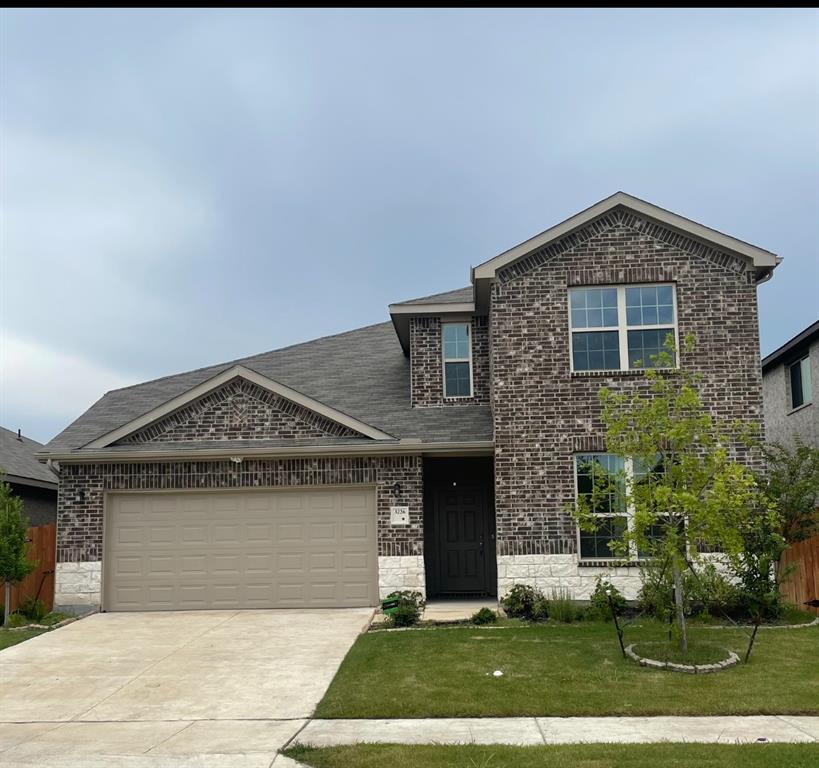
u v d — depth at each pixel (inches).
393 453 644.1
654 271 634.8
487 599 682.8
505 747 306.8
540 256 644.1
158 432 675.4
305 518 652.1
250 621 585.9
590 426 623.5
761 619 534.9
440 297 746.2
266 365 836.6
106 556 652.7
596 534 615.5
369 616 593.6
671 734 322.0
